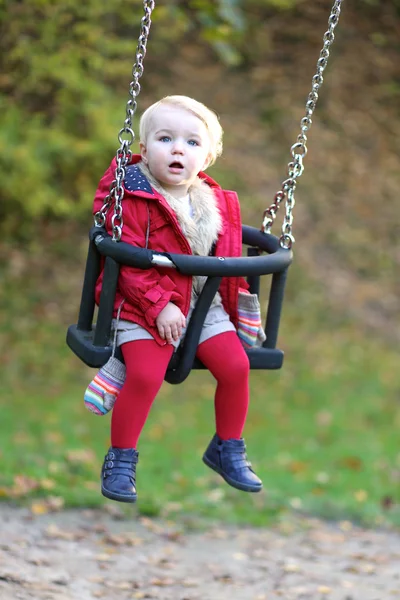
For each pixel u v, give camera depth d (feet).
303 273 55.47
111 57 48.80
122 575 22.47
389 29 65.36
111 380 13.74
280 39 66.74
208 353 14.35
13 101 44.50
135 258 13.26
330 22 15.17
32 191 44.16
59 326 48.70
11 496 27.45
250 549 26.16
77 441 36.83
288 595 22.18
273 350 15.07
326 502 31.42
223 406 14.62
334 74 66.95
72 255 53.11
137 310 13.70
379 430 42.19
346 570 24.73
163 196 14.17
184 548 25.62
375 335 52.13
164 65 63.77
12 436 36.35
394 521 30.32
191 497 30.86
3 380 43.93
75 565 22.53
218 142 14.65
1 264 51.62
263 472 34.96
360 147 64.34
